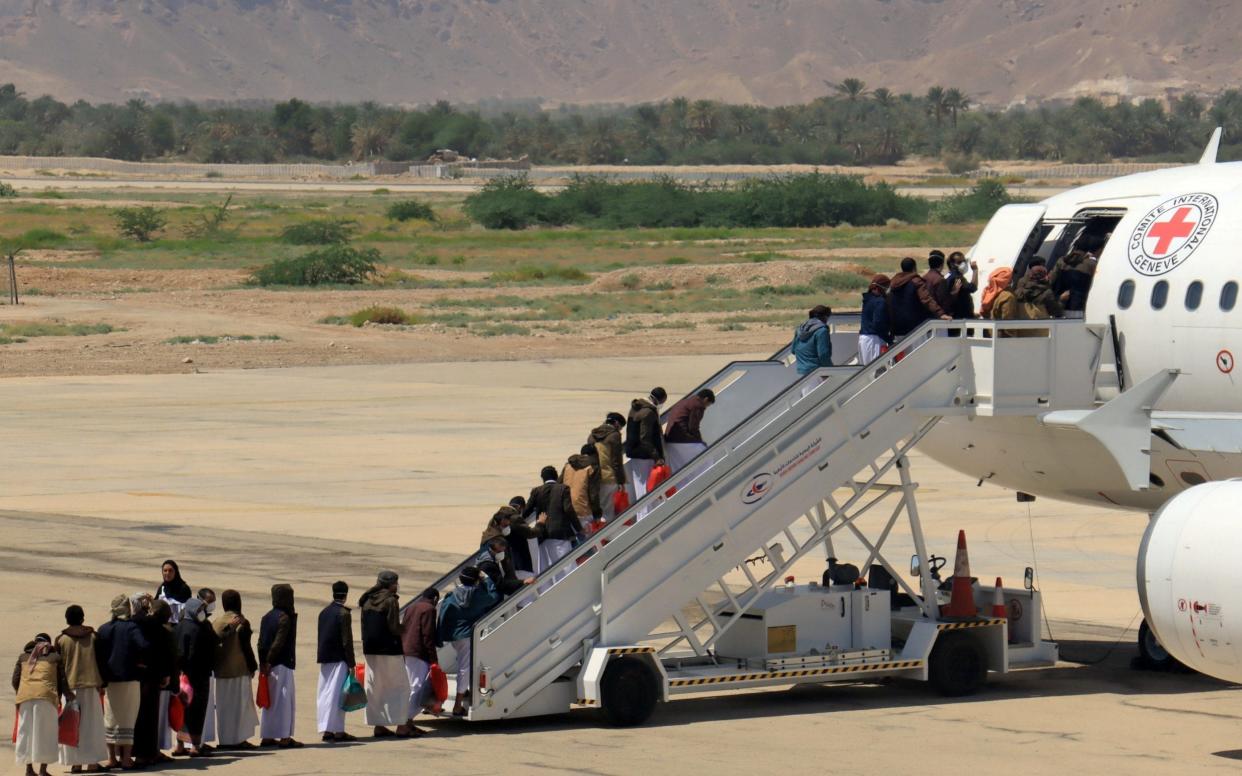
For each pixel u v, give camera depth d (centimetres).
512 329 19338
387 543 7356
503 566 4631
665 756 4106
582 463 5150
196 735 4150
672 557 4594
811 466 4756
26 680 3903
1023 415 4906
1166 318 4909
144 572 6631
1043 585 6506
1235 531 3916
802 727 4444
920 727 4434
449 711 4450
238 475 9512
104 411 12681
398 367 16038
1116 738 4288
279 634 4238
